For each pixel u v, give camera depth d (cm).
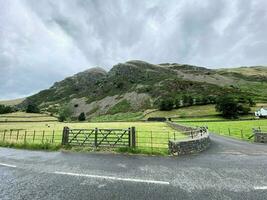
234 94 17988
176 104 15288
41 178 888
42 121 13450
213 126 6450
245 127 5759
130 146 1681
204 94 18675
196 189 740
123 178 873
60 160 1288
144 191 721
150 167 1078
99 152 1584
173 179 857
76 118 17888
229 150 1794
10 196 690
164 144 2117
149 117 13150
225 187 761
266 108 11906
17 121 12325
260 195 686
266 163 1186
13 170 1040
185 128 3869
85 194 698
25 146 1952
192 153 1594
